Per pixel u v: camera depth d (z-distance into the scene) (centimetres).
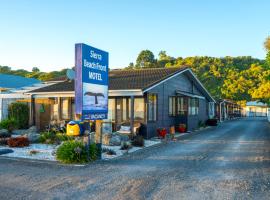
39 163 1043
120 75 2309
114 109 1955
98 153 1130
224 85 6938
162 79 1956
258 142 1686
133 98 1720
